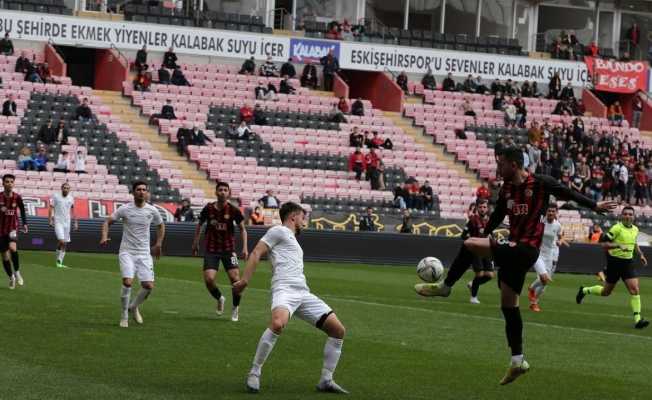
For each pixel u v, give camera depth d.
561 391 28.31
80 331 35.41
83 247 79.50
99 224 80.06
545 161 108.12
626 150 113.81
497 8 126.81
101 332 35.34
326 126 106.25
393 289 60.88
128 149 95.50
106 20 105.38
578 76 123.31
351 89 118.69
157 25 107.06
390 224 93.56
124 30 106.00
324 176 100.94
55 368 28.33
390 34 117.75
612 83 124.25
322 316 26.64
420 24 124.06
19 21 102.19
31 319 37.91
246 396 25.67
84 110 95.94
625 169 108.62
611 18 131.75
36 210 85.94
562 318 48.44
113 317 39.56
